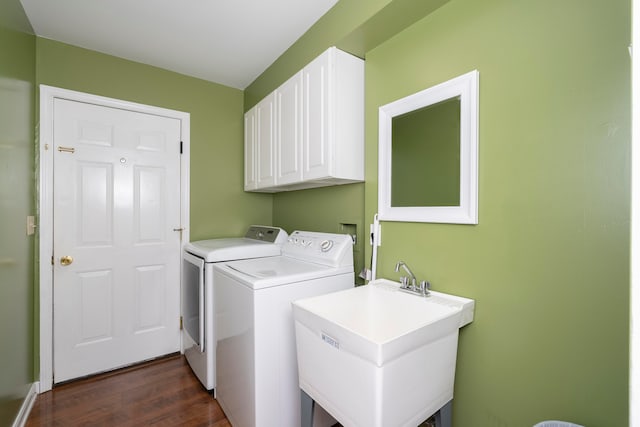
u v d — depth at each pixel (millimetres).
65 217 2006
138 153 2283
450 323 1090
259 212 2877
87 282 2090
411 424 970
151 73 2332
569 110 956
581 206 932
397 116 1528
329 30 1674
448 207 1295
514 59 1088
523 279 1064
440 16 1333
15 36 1547
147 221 2320
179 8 1672
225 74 2494
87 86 2078
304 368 1175
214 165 2641
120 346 2209
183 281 2369
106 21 1783
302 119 1822
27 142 1738
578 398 938
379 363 836
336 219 2041
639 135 405
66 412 1699
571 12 953
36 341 1885
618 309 861
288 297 1475
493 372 1150
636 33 413
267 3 1633
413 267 1461
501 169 1125
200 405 1763
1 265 1367
